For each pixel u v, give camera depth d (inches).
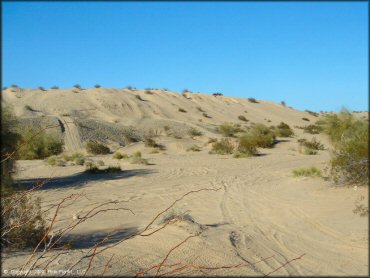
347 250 278.1
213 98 3095.5
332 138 655.1
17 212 300.0
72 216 456.8
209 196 558.6
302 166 823.7
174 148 1526.8
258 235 333.4
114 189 661.3
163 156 1263.5
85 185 709.9
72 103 2281.0
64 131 1643.7
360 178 462.3
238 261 269.1
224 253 281.7
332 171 520.7
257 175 750.5
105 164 1057.5
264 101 3334.2
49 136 1334.9
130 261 259.9
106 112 2246.6
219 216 426.6
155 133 1856.5
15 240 281.1
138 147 1561.3
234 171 835.4
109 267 242.5
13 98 2282.2
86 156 1331.2
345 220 340.5
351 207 377.4
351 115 649.6
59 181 766.5
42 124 1660.9
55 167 992.9
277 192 524.7
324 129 686.5
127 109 2361.0
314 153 1198.9
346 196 421.1
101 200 563.8
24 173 886.4
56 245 309.6
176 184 689.0
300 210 395.2
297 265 261.7
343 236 304.3
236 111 2906.0
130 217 451.2
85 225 411.5
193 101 2923.2
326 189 468.1
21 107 2086.6
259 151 1346.0
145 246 294.5
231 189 604.4
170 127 1952.5
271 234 334.6
